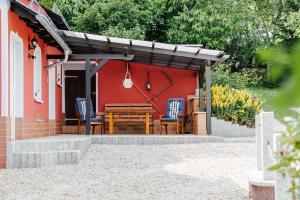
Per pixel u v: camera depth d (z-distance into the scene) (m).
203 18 23.05
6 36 9.29
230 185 7.38
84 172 8.69
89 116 14.34
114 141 13.23
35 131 12.42
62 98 17.72
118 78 17.75
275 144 4.36
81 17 22.98
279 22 27.06
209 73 14.66
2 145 9.10
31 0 12.23
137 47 14.55
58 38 11.98
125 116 15.20
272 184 5.50
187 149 11.88
